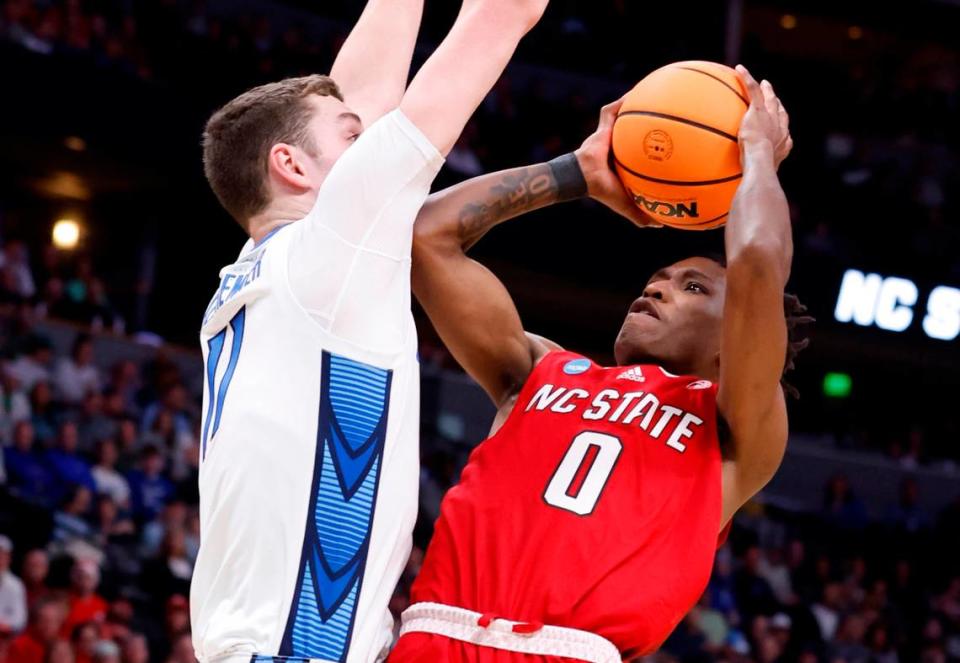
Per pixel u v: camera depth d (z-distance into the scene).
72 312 15.55
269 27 19.42
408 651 2.96
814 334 20.33
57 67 15.87
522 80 21.30
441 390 17.89
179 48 17.44
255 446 2.69
